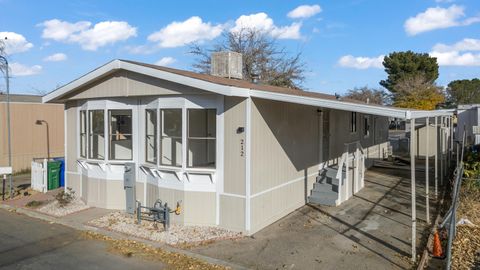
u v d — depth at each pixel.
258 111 8.95
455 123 27.62
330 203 11.41
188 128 9.16
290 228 9.31
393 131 57.47
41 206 11.53
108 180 10.85
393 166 19.55
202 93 8.86
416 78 50.34
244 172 8.70
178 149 9.53
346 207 11.23
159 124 9.57
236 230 8.86
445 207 11.18
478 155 15.62
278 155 9.98
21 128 18.92
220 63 12.28
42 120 19.88
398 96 50.38
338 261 7.33
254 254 7.68
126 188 10.38
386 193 13.06
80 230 9.32
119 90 10.23
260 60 33.28
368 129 19.00
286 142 10.41
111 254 7.79
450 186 14.03
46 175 13.70
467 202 11.27
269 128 9.48
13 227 9.66
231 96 8.70
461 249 7.83
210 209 9.11
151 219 9.68
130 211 10.34
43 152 19.91
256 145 8.90
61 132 20.84
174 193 9.35
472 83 60.75
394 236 8.69
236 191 8.82
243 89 8.41
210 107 8.98
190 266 7.16
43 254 7.82
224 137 8.91
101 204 11.00
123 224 9.52
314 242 8.34
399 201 11.93
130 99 10.45
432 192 13.13
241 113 8.68
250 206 8.74
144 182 10.30
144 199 10.30
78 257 7.64
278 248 8.00
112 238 8.70
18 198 12.73
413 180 7.37
